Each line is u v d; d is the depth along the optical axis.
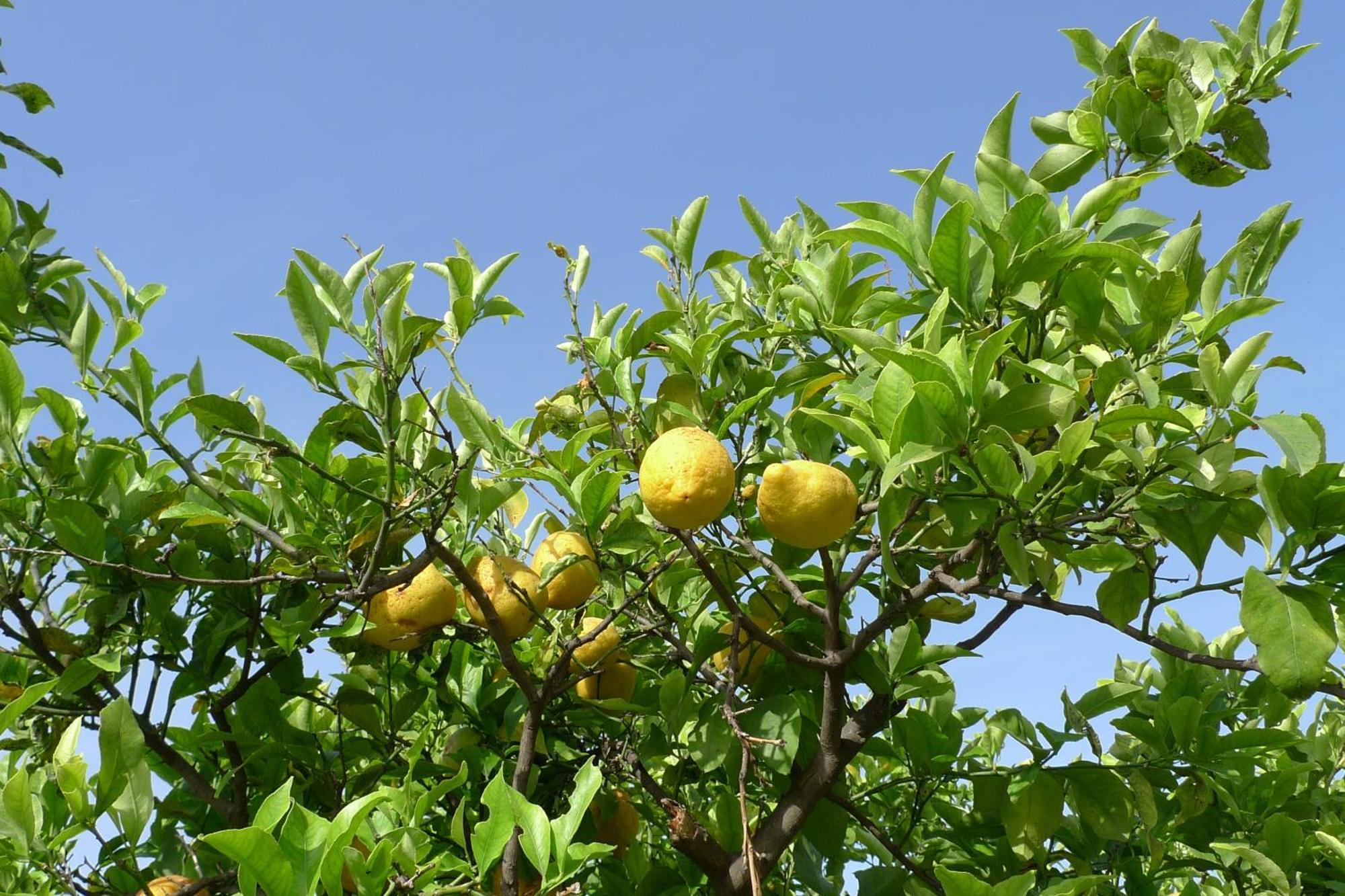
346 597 1.51
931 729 1.71
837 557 1.69
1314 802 1.86
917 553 1.66
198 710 1.79
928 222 1.64
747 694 1.74
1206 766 1.69
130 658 1.67
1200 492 1.51
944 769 1.72
